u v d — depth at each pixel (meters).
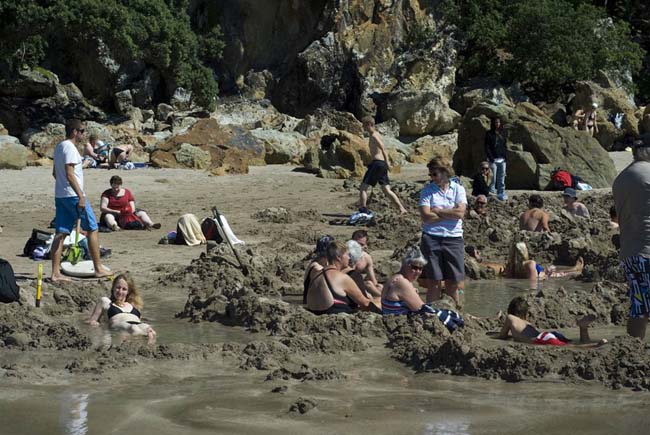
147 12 43.25
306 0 48.88
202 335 10.44
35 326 10.25
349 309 11.19
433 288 11.85
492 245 17.98
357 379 8.38
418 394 7.82
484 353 8.66
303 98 48.09
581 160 27.89
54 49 48.06
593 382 8.12
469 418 7.11
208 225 18.19
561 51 45.38
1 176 29.22
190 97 47.38
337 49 47.91
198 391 7.92
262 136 35.81
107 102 47.66
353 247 12.57
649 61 51.84
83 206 13.32
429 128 43.34
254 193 26.41
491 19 47.22
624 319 11.19
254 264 14.54
